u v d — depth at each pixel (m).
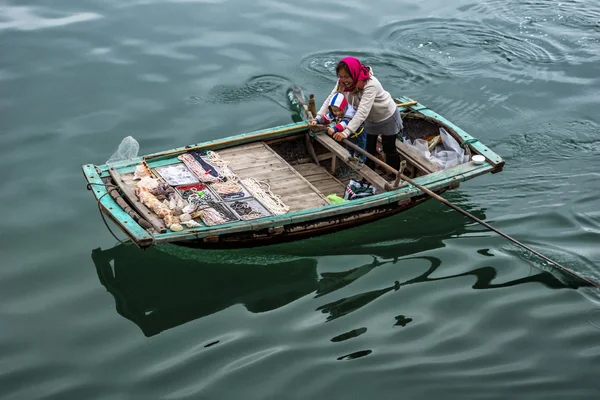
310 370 5.70
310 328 6.18
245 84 10.02
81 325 6.20
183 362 5.80
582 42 11.92
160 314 6.37
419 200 7.66
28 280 6.68
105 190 6.79
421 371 5.69
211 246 6.70
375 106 7.41
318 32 11.69
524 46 11.74
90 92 9.63
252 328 6.19
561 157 8.87
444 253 7.19
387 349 5.92
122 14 11.79
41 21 11.46
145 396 5.47
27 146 8.54
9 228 7.31
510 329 6.15
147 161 7.41
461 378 5.61
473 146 8.05
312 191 7.33
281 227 6.78
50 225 7.40
